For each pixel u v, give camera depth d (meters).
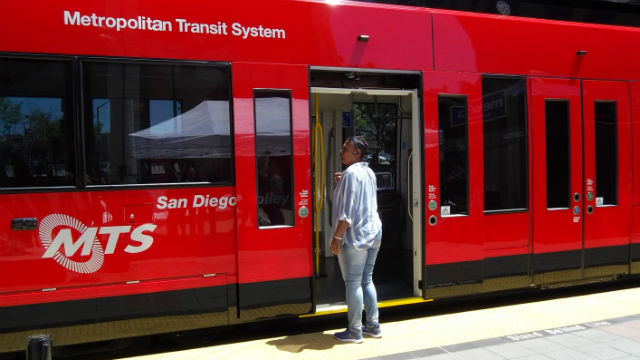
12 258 3.29
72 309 3.42
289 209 4.00
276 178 3.96
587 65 5.14
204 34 3.77
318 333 4.18
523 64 4.86
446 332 4.14
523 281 4.86
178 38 3.70
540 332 4.09
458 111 4.60
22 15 3.33
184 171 3.72
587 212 5.14
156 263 3.63
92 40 3.48
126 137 3.57
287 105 4.00
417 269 4.57
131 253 3.56
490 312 4.73
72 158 3.44
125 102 3.57
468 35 4.65
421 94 4.46
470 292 4.64
